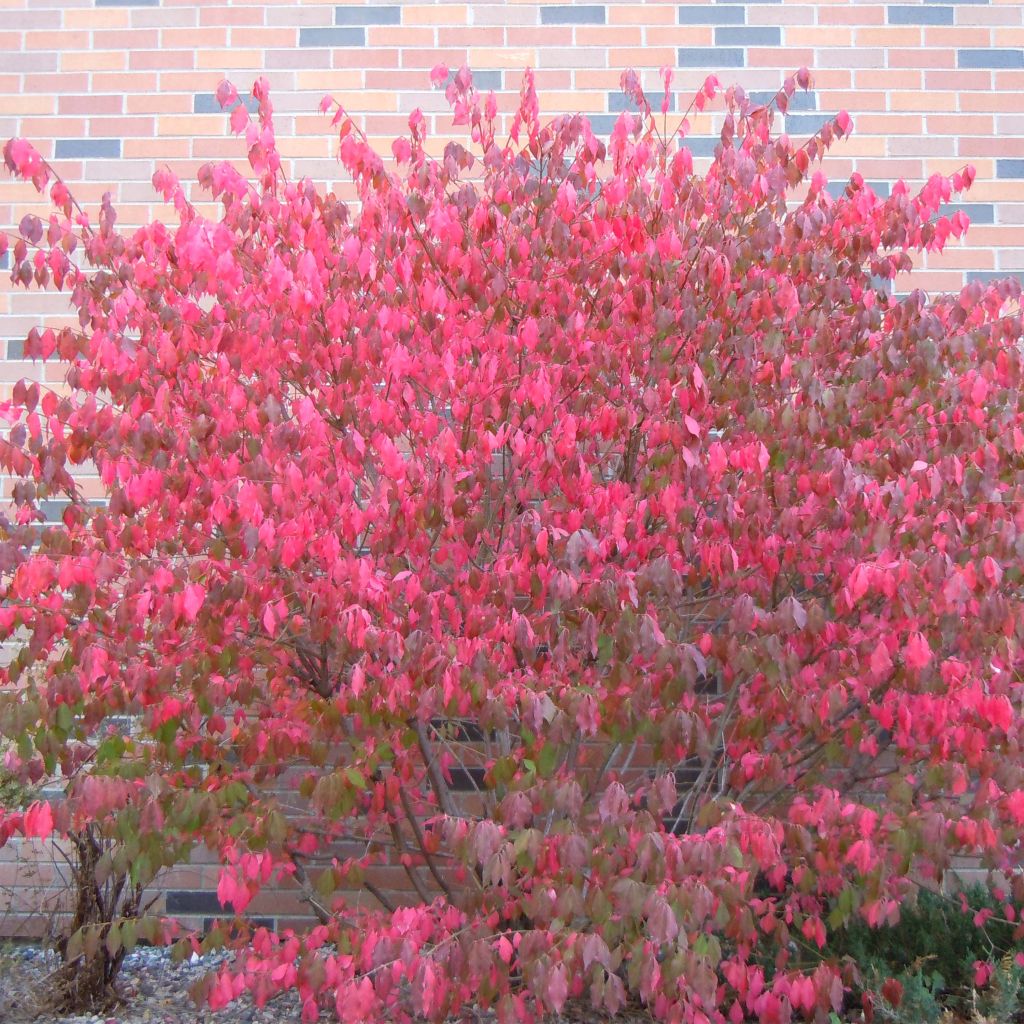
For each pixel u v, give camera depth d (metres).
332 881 3.11
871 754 3.44
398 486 2.88
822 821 2.89
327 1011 3.60
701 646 2.96
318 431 2.85
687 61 4.88
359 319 3.13
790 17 4.91
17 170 3.16
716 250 3.10
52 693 2.78
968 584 2.65
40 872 4.33
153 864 2.82
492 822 2.67
